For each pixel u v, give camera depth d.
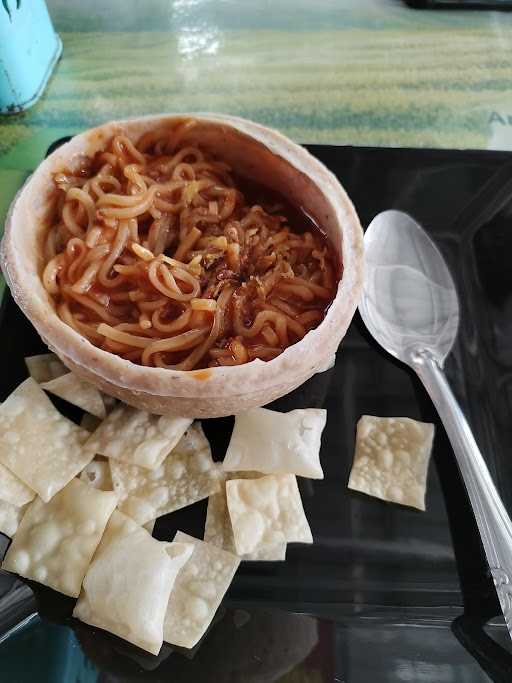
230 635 0.17
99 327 0.18
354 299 0.18
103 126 0.21
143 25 0.32
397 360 0.21
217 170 0.22
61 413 0.20
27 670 0.16
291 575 0.18
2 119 0.28
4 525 0.18
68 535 0.17
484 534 0.18
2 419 0.19
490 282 0.23
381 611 0.17
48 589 0.17
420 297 0.22
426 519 0.19
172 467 0.19
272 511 0.18
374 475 0.19
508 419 0.21
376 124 0.29
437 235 0.24
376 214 0.24
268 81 0.30
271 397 0.18
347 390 0.21
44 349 0.21
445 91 0.30
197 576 0.17
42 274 0.19
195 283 0.19
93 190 0.20
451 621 0.17
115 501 0.18
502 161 0.26
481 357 0.22
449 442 0.20
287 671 0.16
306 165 0.20
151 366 0.18
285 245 0.20
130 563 0.16
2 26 0.25
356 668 0.16
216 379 0.17
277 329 0.19
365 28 0.32
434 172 0.25
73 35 0.31
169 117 0.21
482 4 0.33
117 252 0.19
